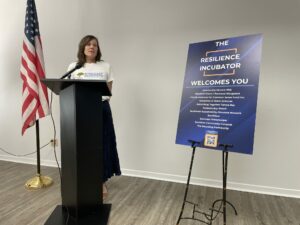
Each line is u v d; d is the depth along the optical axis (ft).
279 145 8.22
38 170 8.75
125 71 9.53
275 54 8.07
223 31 8.48
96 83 5.12
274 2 7.99
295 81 7.98
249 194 8.30
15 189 8.35
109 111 7.88
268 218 6.78
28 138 10.96
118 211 6.97
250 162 8.47
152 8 9.09
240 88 6.05
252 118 5.84
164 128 9.30
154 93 9.31
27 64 8.26
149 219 6.59
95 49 7.57
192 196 8.05
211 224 6.34
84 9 9.77
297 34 7.88
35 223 6.30
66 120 5.61
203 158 8.93
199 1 8.64
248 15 8.23
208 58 6.55
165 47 9.07
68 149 5.64
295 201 7.83
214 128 6.23
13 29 10.62
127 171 9.83
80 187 5.59
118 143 9.84
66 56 10.09
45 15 10.19
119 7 9.41
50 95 10.12
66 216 6.18
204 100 6.48
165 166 9.39
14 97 10.93
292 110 8.05
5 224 6.25
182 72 8.97
